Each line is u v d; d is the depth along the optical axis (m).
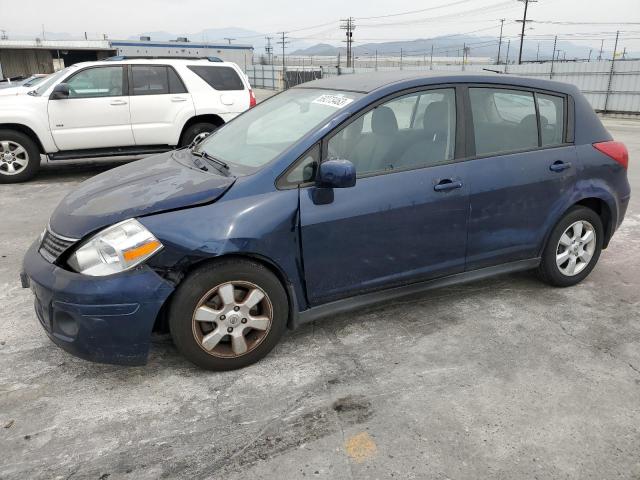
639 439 2.48
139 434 2.51
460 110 3.44
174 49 43.03
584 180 3.88
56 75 7.95
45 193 7.28
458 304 3.87
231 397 2.79
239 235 2.76
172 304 2.77
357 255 3.15
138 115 8.11
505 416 2.63
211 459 2.35
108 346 2.70
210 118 8.62
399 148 3.26
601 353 3.23
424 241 3.34
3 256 4.84
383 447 2.42
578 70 27.81
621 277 4.41
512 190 3.56
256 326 2.97
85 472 2.28
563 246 4.01
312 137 3.03
